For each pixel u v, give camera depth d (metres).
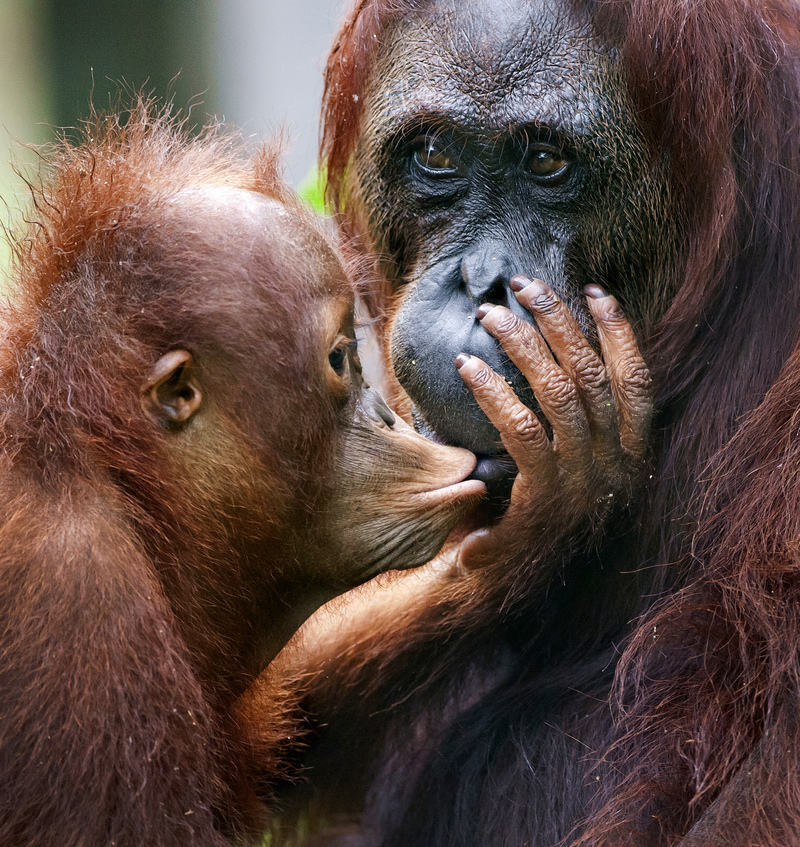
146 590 4.19
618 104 5.14
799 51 5.25
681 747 4.68
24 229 4.94
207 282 4.45
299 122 10.43
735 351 5.18
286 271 4.55
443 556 5.65
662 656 4.91
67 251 4.63
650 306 5.40
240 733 4.96
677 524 5.18
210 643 4.67
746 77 5.11
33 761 3.95
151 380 4.39
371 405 4.93
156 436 4.44
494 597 5.14
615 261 5.32
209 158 5.29
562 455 4.85
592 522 4.97
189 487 4.53
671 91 5.09
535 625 5.41
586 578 5.32
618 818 4.64
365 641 5.60
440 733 5.51
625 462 4.98
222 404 4.52
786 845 4.16
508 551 4.99
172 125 5.56
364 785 5.69
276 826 5.51
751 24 5.24
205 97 12.70
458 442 5.14
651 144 5.17
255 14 13.40
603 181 5.18
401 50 5.48
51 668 3.98
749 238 5.13
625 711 4.95
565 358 4.88
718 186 5.11
